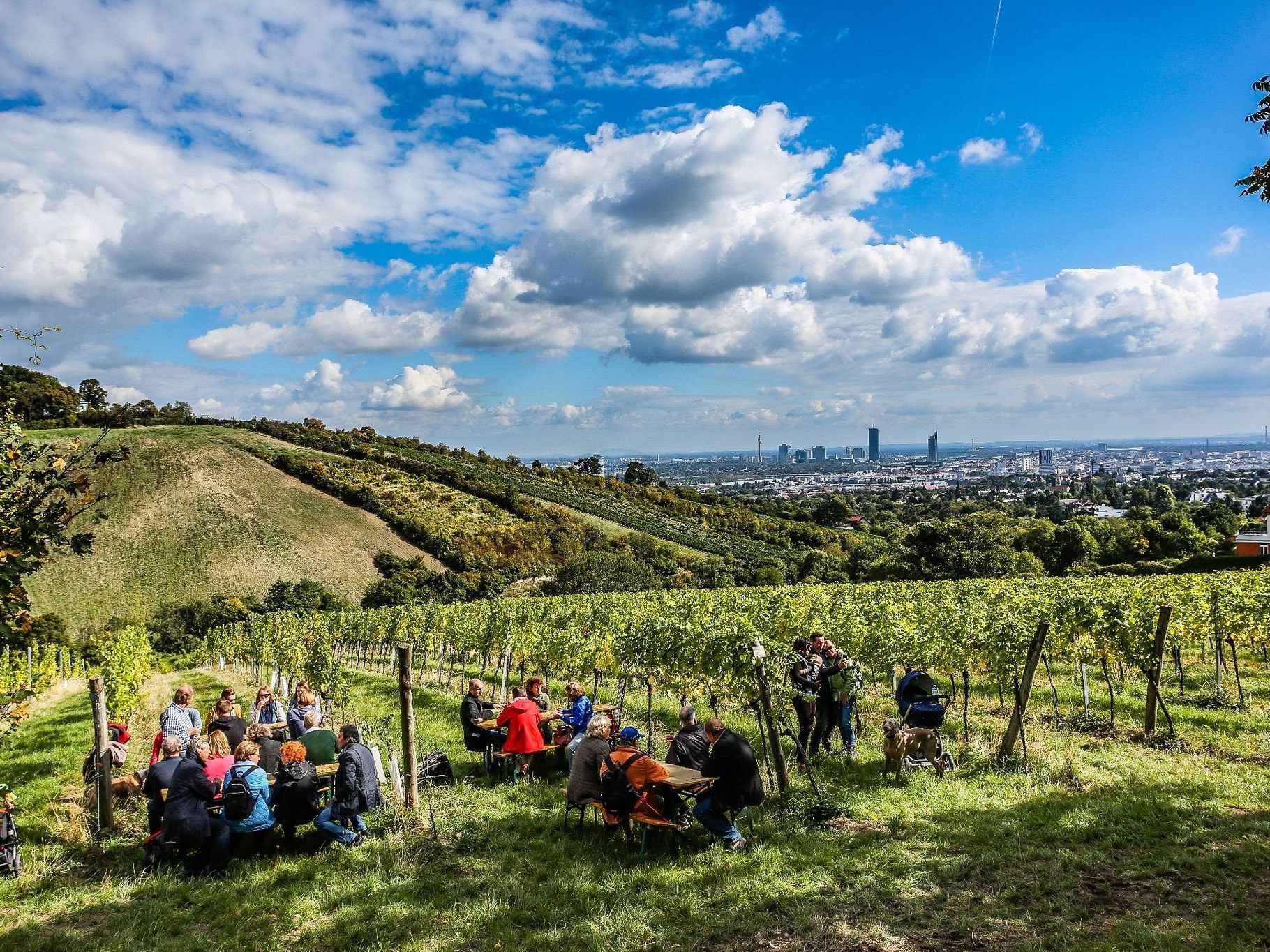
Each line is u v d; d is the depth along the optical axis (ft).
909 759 27.58
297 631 75.25
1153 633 32.60
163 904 19.70
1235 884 16.93
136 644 74.38
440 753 30.89
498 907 18.62
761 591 84.64
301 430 390.63
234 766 22.89
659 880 19.61
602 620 64.03
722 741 21.85
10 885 21.02
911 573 207.82
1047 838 20.51
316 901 19.63
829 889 18.38
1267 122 20.80
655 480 574.97
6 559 18.71
